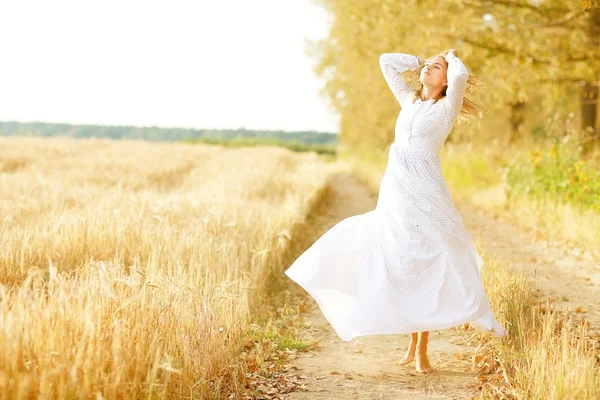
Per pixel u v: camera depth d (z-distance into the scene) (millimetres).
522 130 23328
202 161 33719
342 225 5062
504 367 4754
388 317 4539
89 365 3465
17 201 10062
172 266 6098
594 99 18391
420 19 13883
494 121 31406
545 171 14352
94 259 6547
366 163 36812
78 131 106812
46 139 42469
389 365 5285
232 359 4871
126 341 3852
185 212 9211
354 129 42875
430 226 4684
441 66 5020
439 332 6301
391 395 4539
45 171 22156
